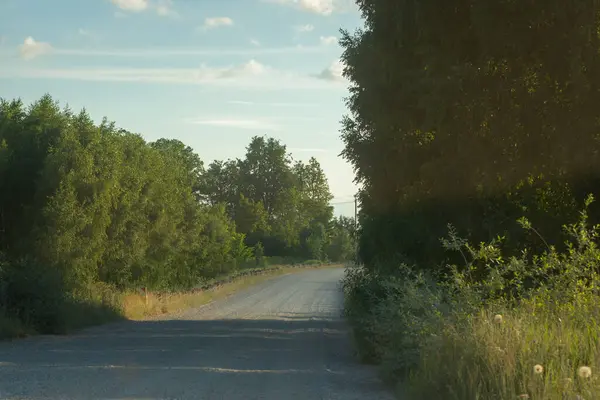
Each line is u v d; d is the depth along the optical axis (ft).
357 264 66.49
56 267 100.63
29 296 76.07
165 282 175.94
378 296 50.80
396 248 63.16
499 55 51.78
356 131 74.02
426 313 34.71
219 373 41.68
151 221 165.17
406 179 62.85
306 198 502.38
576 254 33.68
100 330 82.33
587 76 49.01
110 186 112.37
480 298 33.50
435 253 57.98
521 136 53.21
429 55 53.98
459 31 53.52
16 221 107.86
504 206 55.57
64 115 118.11
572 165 50.98
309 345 65.21
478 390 25.05
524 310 31.27
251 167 482.69
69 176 106.11
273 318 110.01
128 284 140.87
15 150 109.40
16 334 70.28
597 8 47.67
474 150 53.36
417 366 33.91
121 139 147.13
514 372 24.77
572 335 27.32
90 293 104.94
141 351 56.24
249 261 322.55
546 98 51.80
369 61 62.44
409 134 61.93
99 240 112.47
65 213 104.78
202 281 210.59
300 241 455.63
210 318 110.52
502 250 53.78
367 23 65.82
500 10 49.80
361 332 50.14
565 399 22.06
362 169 71.00
